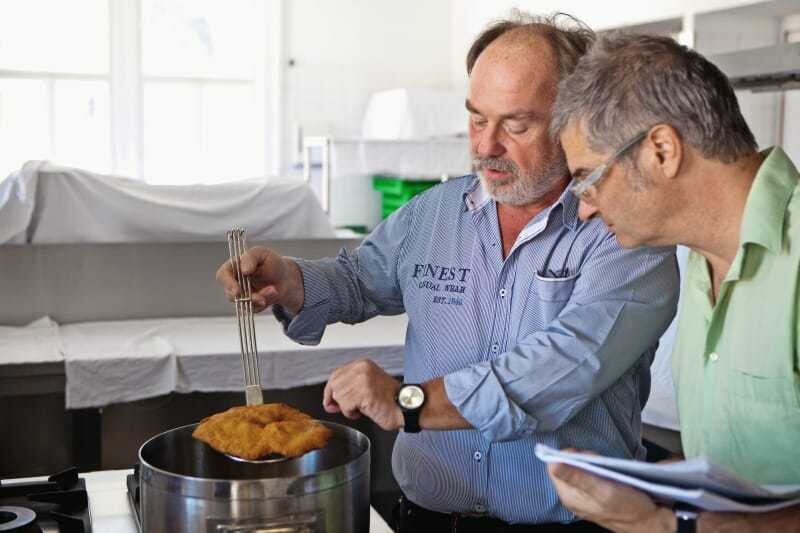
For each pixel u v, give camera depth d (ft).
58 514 4.47
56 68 21.09
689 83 3.74
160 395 8.74
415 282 5.31
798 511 3.55
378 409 4.36
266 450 4.19
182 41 21.89
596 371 4.48
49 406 8.86
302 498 3.73
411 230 5.44
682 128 3.75
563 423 4.56
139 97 21.74
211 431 4.30
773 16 14.65
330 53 22.85
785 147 14.61
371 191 23.18
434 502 5.19
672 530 3.52
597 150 3.92
